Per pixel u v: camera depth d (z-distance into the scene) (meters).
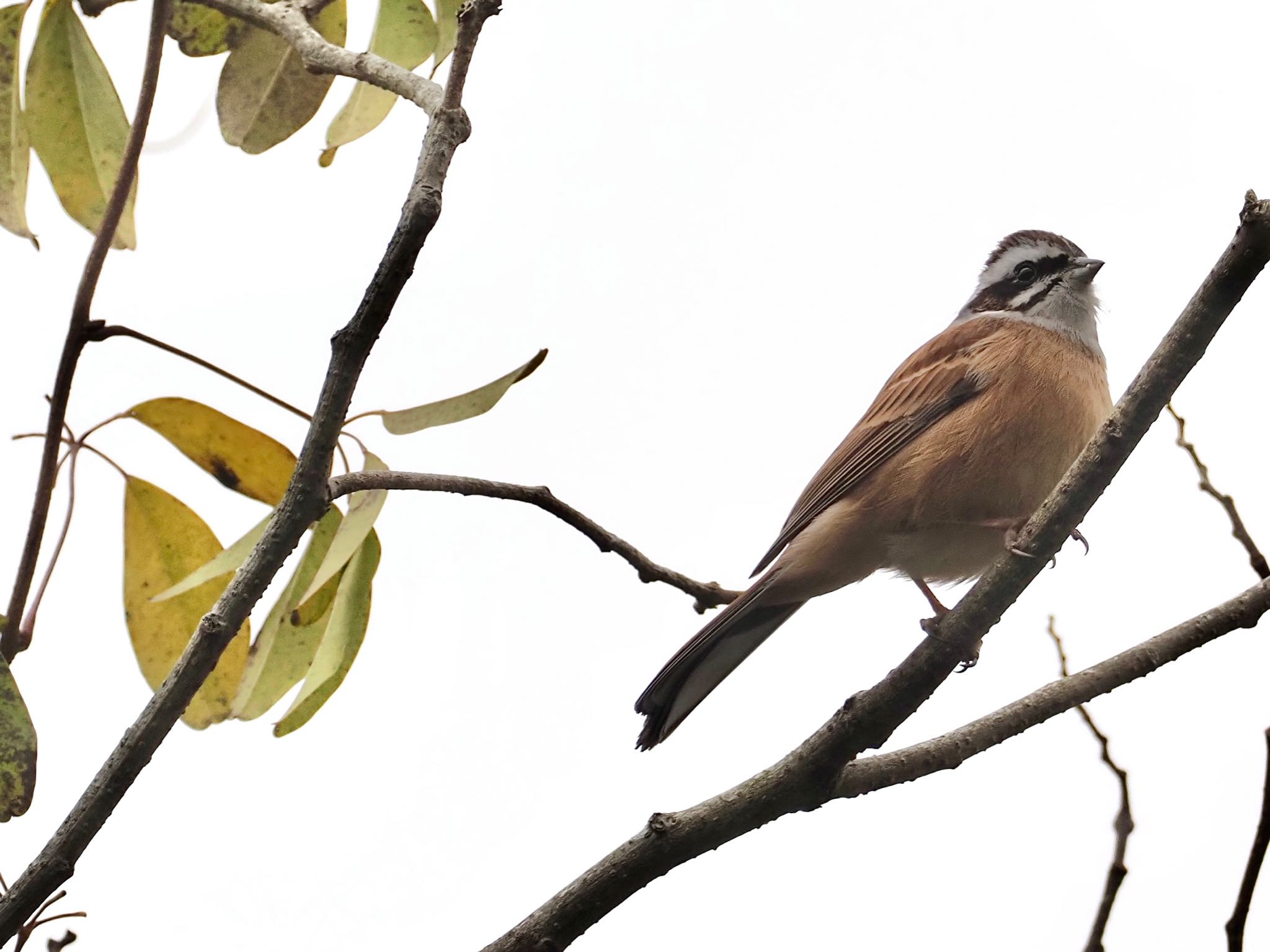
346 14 9.59
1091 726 8.36
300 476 6.55
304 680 8.08
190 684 6.35
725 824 7.04
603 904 6.89
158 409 8.49
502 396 7.53
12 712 6.83
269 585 6.51
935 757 7.38
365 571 8.11
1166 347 7.01
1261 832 7.37
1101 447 7.20
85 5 8.69
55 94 8.85
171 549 8.66
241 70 9.49
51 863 6.12
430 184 6.29
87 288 7.43
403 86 7.02
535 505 8.42
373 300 6.39
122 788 6.26
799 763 7.20
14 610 7.34
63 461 8.12
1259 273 6.67
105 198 9.04
